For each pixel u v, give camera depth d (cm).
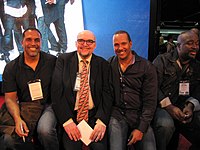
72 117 198
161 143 202
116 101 207
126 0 303
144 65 204
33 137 199
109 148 195
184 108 211
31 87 205
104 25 310
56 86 198
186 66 215
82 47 200
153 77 202
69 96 200
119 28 310
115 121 201
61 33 310
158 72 216
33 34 199
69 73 202
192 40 204
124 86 205
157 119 203
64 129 194
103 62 210
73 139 189
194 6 566
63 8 304
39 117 200
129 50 202
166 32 684
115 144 188
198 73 220
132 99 205
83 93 199
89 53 203
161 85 220
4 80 206
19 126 187
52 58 217
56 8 304
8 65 208
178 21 682
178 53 216
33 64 209
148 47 312
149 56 314
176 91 219
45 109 209
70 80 200
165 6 568
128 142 195
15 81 207
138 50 314
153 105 200
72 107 203
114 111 209
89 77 203
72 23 308
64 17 306
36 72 207
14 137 189
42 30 309
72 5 304
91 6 305
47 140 187
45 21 307
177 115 204
